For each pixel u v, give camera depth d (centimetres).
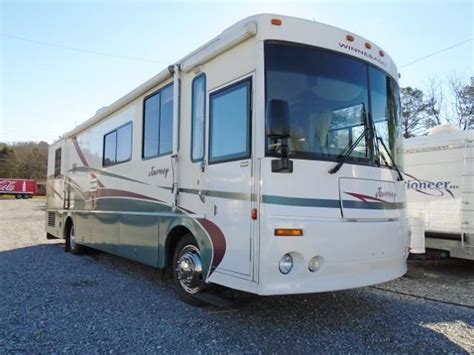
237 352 343
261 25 378
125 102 656
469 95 2472
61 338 371
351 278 379
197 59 459
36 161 6500
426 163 741
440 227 712
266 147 361
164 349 348
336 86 401
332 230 369
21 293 529
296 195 359
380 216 405
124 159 655
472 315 460
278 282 349
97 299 501
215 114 430
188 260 470
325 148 382
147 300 496
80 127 866
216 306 453
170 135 519
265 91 368
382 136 430
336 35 411
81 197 849
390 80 457
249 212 370
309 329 400
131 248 612
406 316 450
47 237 1114
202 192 442
